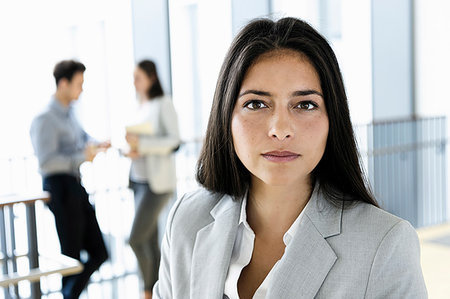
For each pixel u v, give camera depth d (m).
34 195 2.43
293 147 0.80
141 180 3.55
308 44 0.81
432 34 5.60
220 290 0.92
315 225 0.87
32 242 2.37
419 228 5.19
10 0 6.34
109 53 5.46
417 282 0.81
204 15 5.51
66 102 3.42
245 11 5.02
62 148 3.39
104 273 4.72
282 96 0.80
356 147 0.88
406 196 5.79
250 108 0.83
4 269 2.41
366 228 0.83
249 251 0.92
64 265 2.25
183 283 0.99
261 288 0.87
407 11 5.71
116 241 4.86
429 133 5.75
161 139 3.49
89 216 3.51
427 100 5.70
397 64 5.77
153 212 3.56
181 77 5.81
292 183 0.88
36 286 2.35
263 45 0.82
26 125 5.89
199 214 1.02
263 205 0.91
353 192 0.89
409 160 5.78
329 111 0.84
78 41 6.34
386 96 5.76
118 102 5.42
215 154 0.97
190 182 5.07
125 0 5.14
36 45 6.41
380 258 0.81
